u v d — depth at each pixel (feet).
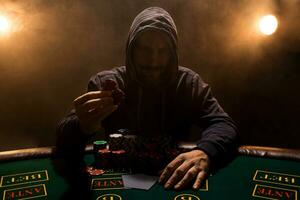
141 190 4.65
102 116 5.50
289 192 4.57
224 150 5.78
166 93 7.78
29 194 4.54
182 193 4.54
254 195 4.48
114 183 4.90
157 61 7.22
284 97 15.43
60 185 4.83
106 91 5.41
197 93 7.73
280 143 15.55
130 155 5.51
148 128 7.76
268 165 5.59
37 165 5.63
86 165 5.68
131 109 7.78
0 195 4.50
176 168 5.04
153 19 7.11
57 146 6.30
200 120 7.43
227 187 4.73
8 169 5.42
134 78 7.62
